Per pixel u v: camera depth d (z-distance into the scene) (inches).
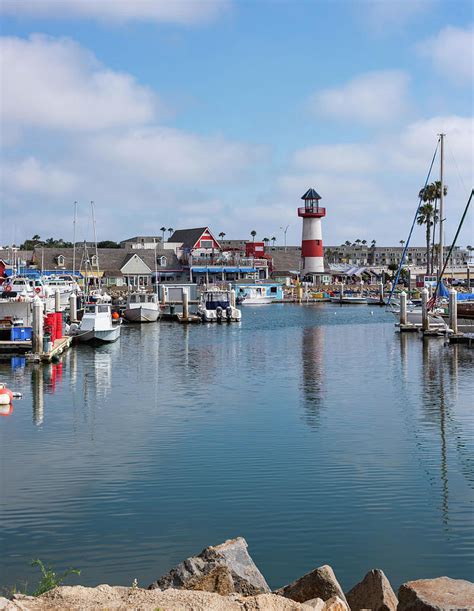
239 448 977.5
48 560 617.6
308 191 6451.8
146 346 2399.1
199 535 670.5
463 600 395.9
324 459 920.3
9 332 2079.2
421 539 662.5
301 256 6574.8
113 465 897.5
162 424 1136.2
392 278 7091.5
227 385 1539.1
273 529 685.3
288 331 3021.7
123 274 5767.7
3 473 862.5
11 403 1327.5
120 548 641.6
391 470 872.9
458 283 5959.6
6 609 368.2
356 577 585.3
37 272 4749.0
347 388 1488.7
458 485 815.1
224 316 3563.0
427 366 1838.1
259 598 402.3
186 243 6427.2
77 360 1994.3
